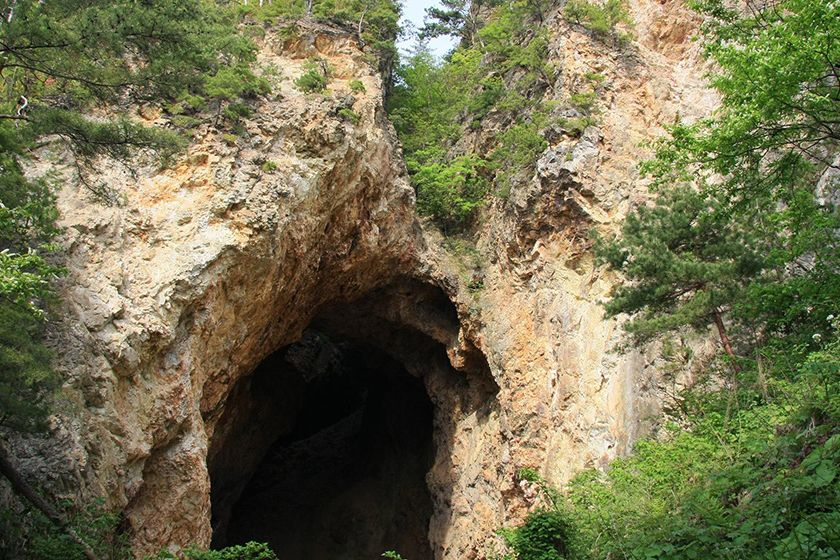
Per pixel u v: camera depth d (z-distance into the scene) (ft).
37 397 49.42
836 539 22.21
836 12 35.37
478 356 97.66
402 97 118.52
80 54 45.03
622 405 74.18
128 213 70.59
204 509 68.49
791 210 48.03
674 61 97.40
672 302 59.67
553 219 89.30
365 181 90.53
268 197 77.71
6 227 46.80
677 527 29.99
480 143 105.81
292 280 85.51
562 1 104.83
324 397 134.41
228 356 78.48
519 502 83.92
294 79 90.17
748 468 31.68
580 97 92.32
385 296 102.01
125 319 64.64
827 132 40.29
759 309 52.01
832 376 31.94
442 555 94.38
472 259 100.58
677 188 60.44
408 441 116.57
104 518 51.26
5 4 42.14
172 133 51.21
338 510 117.08
